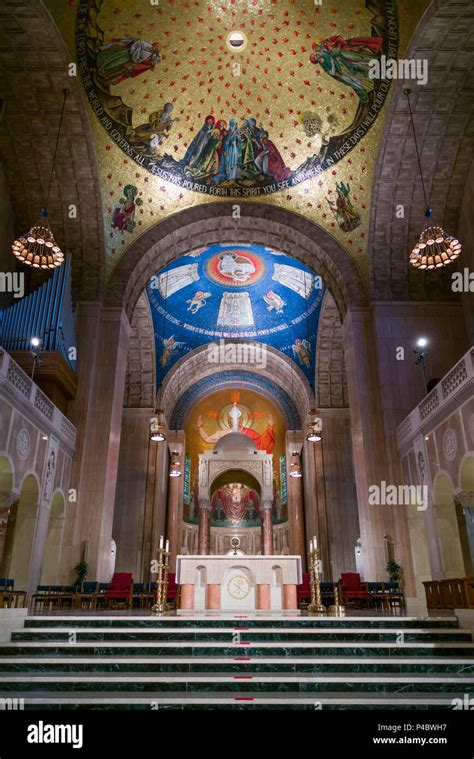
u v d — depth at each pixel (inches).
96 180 621.3
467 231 620.1
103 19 516.7
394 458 591.5
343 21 530.6
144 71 573.3
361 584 522.3
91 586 504.1
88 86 557.9
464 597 332.5
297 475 1012.5
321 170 648.4
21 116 566.6
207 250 860.0
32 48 505.4
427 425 507.8
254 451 1219.9
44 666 249.1
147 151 629.6
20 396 438.0
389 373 618.2
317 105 611.8
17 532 481.7
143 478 931.3
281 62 589.3
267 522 1189.7
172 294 941.2
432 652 270.2
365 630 291.9
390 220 647.1
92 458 591.2
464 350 628.7
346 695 223.9
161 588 395.9
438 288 657.0
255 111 632.4
